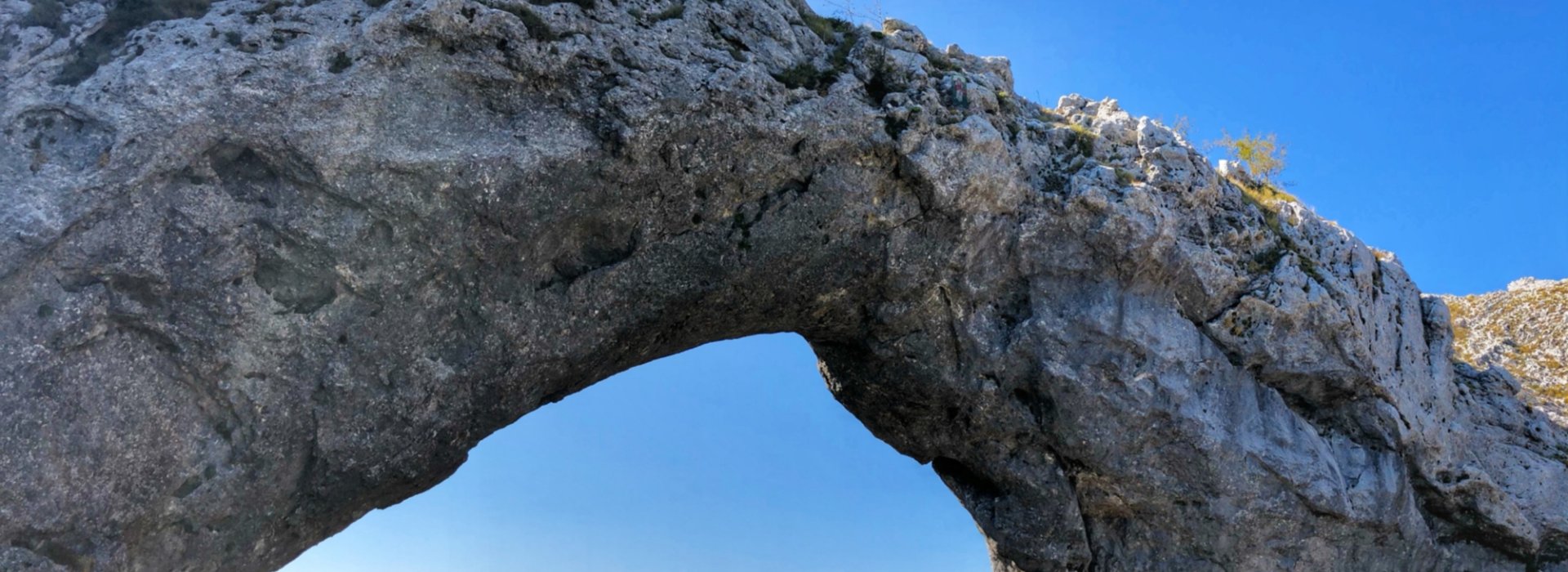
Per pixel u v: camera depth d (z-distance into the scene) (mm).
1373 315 19906
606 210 14477
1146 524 19297
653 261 15188
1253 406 18781
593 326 15328
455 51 13391
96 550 12570
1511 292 33062
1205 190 18406
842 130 15227
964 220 16500
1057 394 17891
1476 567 20391
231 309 12922
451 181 13328
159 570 13336
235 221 12742
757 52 15211
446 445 15016
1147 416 17984
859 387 19125
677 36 14578
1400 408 19625
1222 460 18312
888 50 16094
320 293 13477
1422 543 19875
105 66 12344
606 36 14039
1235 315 18484
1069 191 17078
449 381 14539
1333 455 19297
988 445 19141
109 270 12164
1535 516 20500
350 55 12969
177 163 12297
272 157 12695
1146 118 18641
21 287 11766
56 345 11961
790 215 15578
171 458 12938
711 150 14617
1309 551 19172
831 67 15758
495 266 14250
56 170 11867
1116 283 17750
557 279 14930
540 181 13766
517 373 15055
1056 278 17547
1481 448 21250
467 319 14438
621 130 13859
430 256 13711
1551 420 22547
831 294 16844
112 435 12430
